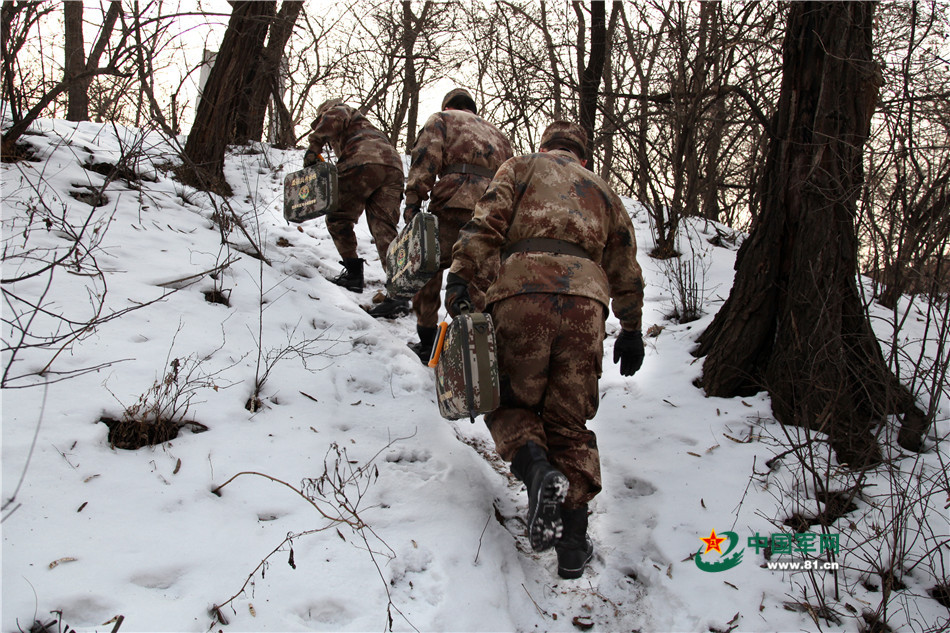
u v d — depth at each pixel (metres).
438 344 2.52
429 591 2.14
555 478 2.12
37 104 4.41
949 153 2.56
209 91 5.59
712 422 3.32
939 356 2.53
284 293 4.08
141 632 1.75
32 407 2.43
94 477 2.23
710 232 6.73
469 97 3.88
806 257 3.35
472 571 2.26
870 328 3.24
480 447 3.25
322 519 2.33
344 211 4.56
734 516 2.69
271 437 2.73
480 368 2.28
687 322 4.64
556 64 7.62
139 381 2.75
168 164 5.55
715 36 5.83
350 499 2.48
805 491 2.73
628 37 7.06
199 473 2.41
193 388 2.82
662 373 3.88
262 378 3.08
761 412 3.37
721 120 6.58
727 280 5.41
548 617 2.26
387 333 4.06
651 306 4.98
